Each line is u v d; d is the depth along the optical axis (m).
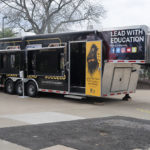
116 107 10.36
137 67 12.02
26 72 13.27
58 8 33.38
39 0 32.06
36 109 9.56
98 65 10.30
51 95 13.98
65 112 8.91
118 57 10.00
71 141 5.30
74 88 11.29
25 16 33.69
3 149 4.80
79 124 6.86
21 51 13.48
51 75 12.11
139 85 21.50
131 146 5.04
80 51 11.38
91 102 11.68
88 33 10.70
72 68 11.36
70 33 11.32
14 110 9.29
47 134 5.80
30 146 4.95
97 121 7.29
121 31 9.91
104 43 10.25
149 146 5.07
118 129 6.36
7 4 32.78
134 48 9.65
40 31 33.50
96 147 4.94
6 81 14.52
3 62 14.67
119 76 11.11
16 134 5.76
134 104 11.34
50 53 12.12
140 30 9.49
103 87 10.41
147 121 7.49
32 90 13.09
